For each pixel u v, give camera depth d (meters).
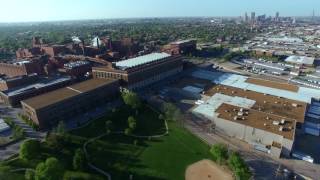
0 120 165.50
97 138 147.00
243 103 180.38
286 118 153.12
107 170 120.75
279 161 128.75
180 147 140.62
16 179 112.31
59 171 107.38
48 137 136.25
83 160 118.75
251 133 144.50
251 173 114.38
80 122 166.62
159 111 185.00
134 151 136.38
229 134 153.88
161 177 116.75
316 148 140.88
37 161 124.62
